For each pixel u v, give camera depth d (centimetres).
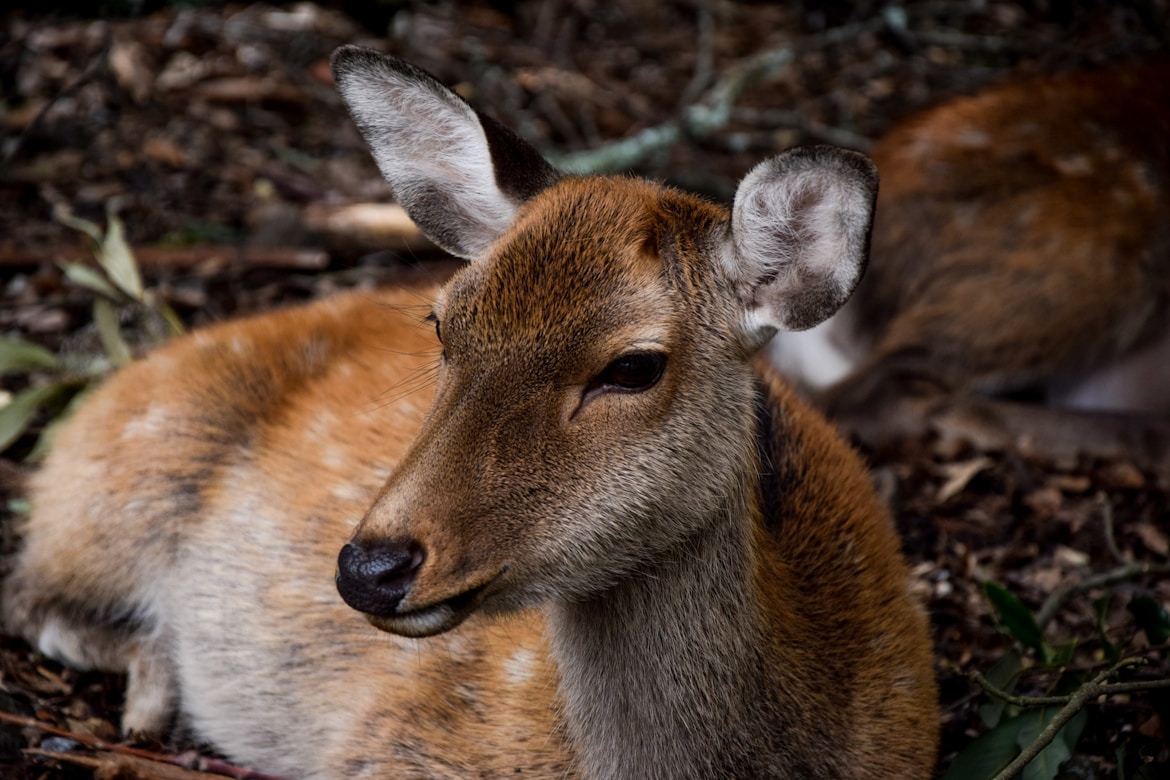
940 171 1095
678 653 600
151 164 1401
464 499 534
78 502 834
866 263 587
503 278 560
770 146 1538
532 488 545
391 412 761
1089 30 1709
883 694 650
